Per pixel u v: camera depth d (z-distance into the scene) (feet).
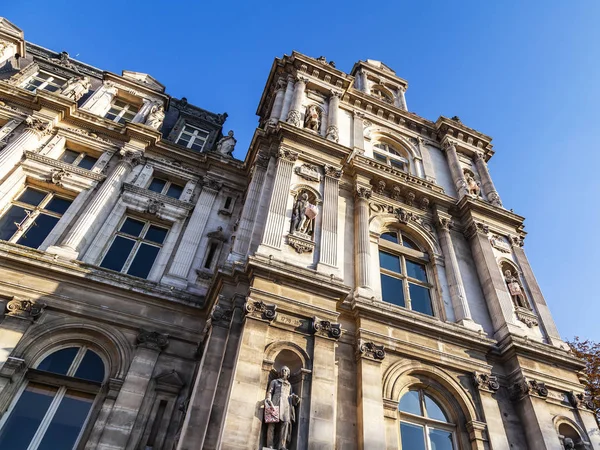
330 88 73.46
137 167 61.26
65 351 40.55
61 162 55.36
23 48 75.25
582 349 82.79
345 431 34.99
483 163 78.64
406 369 41.16
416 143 78.18
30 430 35.22
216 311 38.19
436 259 57.21
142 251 52.19
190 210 58.34
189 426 31.86
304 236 46.21
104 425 35.63
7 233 47.80
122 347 40.96
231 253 44.62
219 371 34.58
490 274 56.08
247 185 62.75
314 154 56.75
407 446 37.81
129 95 73.72
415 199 63.05
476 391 42.65
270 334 36.35
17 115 58.90
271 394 32.83
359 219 54.34
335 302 40.86
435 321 46.32
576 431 43.34
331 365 36.11
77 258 46.50
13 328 38.58
